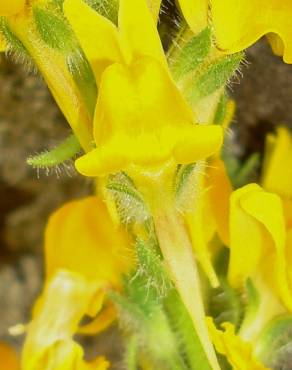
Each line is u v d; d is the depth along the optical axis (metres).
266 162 0.10
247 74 0.12
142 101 0.07
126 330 0.09
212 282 0.08
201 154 0.07
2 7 0.08
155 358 0.09
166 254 0.08
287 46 0.08
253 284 0.09
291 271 0.08
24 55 0.08
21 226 0.14
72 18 0.07
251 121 0.12
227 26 0.08
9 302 0.15
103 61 0.07
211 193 0.08
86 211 0.09
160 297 0.08
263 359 0.09
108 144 0.07
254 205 0.08
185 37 0.08
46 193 0.14
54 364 0.09
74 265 0.09
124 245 0.09
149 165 0.07
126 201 0.08
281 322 0.09
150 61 0.07
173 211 0.08
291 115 0.12
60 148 0.08
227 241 0.09
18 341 0.15
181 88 0.08
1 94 0.13
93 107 0.08
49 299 0.09
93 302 0.09
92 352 0.13
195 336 0.08
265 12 0.08
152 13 0.08
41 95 0.13
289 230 0.08
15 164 0.14
